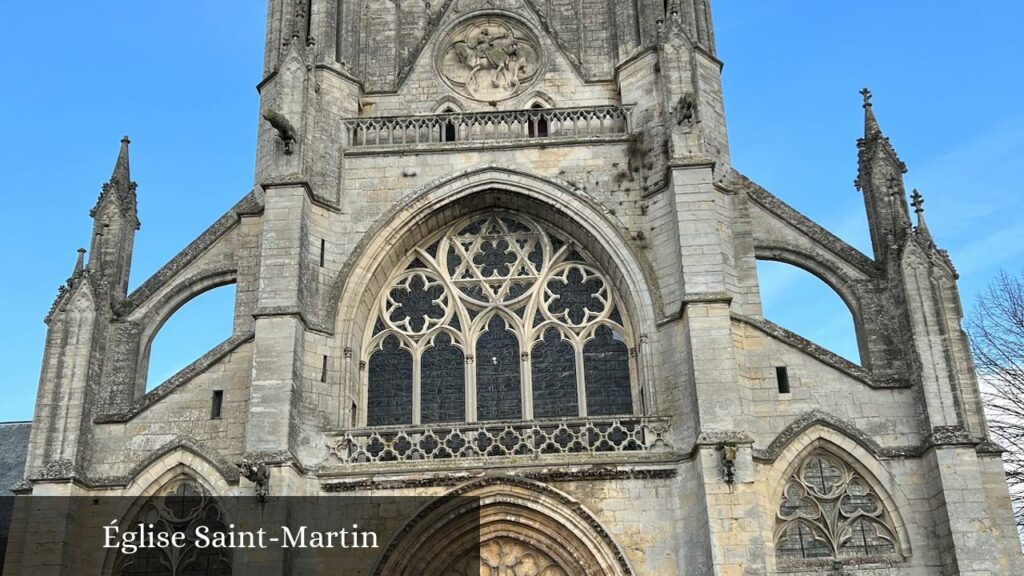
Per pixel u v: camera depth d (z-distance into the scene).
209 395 42.34
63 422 40.72
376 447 41.47
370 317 45.03
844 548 39.56
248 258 45.97
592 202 45.03
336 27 49.59
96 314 42.84
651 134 45.94
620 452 40.31
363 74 50.12
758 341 42.69
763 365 42.28
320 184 45.22
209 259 47.38
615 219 44.62
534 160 46.09
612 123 47.22
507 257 46.12
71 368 41.59
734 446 38.12
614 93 49.34
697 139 43.88
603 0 52.12
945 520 38.06
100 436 41.66
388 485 39.88
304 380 41.25
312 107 45.81
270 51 51.31
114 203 46.34
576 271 45.75
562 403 43.31
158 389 42.41
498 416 43.28
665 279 43.12
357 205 45.66
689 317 40.75
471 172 45.84
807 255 46.25
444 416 43.28
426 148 46.34
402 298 45.59
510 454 40.84
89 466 41.03
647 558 38.62
